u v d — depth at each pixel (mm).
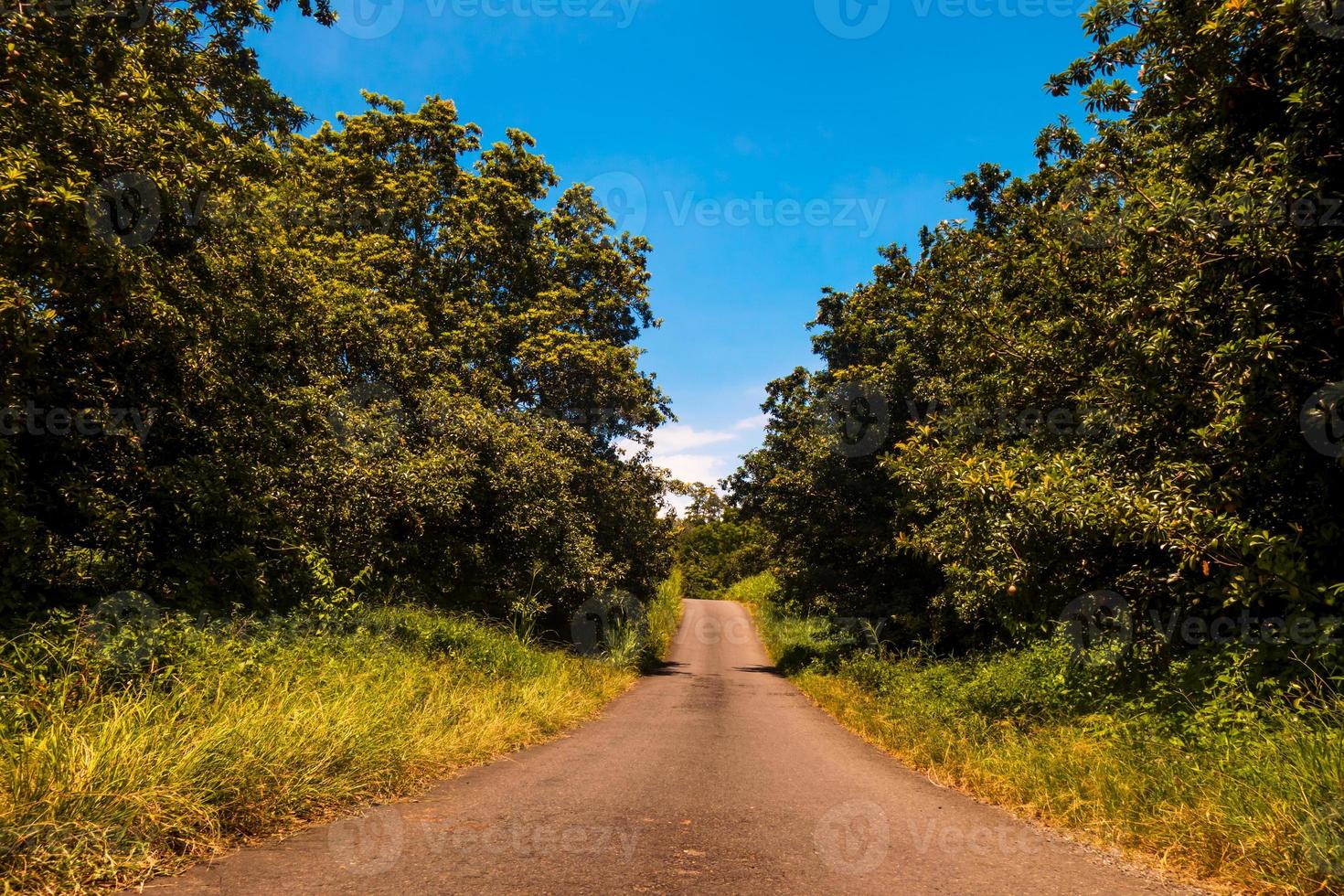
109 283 7246
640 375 27141
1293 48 5613
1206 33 6059
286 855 3992
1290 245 5535
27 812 3520
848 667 18875
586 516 22922
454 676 10727
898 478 10219
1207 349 6352
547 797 5895
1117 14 7215
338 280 17141
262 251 11781
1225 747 5422
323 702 6691
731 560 84188
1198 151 6910
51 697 4926
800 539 22328
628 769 7516
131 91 7582
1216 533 5902
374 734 6395
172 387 9562
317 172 21938
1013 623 10664
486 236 22859
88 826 3568
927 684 12508
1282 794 4312
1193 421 6926
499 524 18062
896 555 18344
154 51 8391
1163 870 4141
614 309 27938
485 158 25938
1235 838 4145
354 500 13102
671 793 6289
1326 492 5930
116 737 4352
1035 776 6285
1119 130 8703
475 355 21859
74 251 6164
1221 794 4633
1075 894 3701
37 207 5672
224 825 4297
